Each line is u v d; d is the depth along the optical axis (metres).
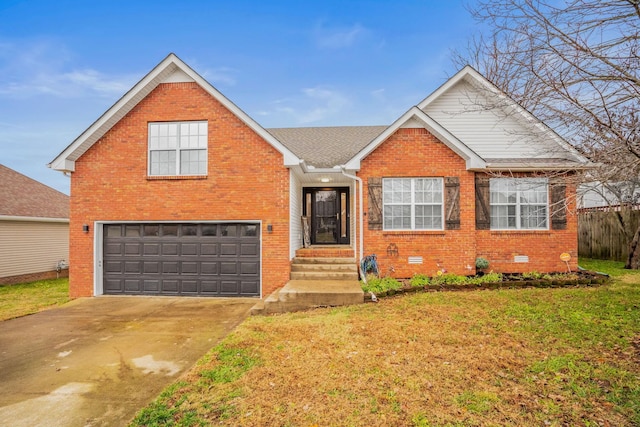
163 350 5.34
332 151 11.63
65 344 5.67
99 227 9.70
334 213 12.60
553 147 9.37
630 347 4.57
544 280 8.89
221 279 9.48
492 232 9.98
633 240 11.24
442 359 4.41
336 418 3.17
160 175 9.52
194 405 3.48
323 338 5.34
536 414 3.14
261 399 3.55
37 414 3.51
